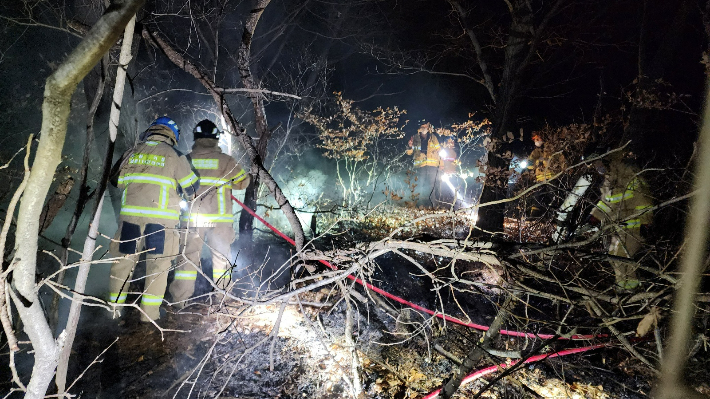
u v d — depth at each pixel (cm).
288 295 275
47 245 437
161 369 325
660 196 403
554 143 623
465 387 343
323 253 331
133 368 322
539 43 768
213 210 416
